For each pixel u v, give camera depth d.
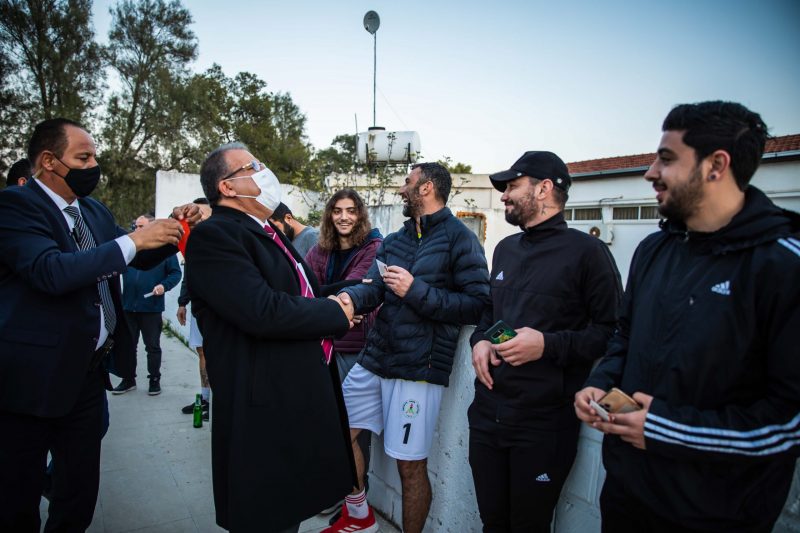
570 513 1.89
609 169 14.80
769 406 1.07
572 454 1.80
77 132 2.06
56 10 24.05
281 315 1.69
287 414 1.78
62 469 2.16
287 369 1.79
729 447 1.08
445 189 2.43
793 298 1.05
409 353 2.26
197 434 4.03
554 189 1.84
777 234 1.10
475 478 1.93
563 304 1.78
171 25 27.28
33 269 1.79
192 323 4.39
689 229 1.26
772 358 1.07
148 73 26.92
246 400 1.72
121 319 2.35
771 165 11.52
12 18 23.05
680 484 1.17
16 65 23.92
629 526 1.34
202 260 1.68
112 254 1.88
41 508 2.89
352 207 3.14
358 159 9.06
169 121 26.84
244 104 33.00
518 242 1.96
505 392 1.80
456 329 2.32
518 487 1.79
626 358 1.41
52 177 2.06
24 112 23.73
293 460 1.78
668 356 1.23
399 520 2.75
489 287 2.25
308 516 1.81
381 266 2.20
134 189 25.69
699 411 1.14
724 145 1.16
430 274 2.31
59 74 24.02
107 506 2.93
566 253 1.79
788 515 1.33
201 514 2.88
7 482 1.91
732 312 1.14
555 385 1.73
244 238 1.77
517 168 1.87
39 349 1.88
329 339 2.07
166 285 5.00
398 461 2.36
